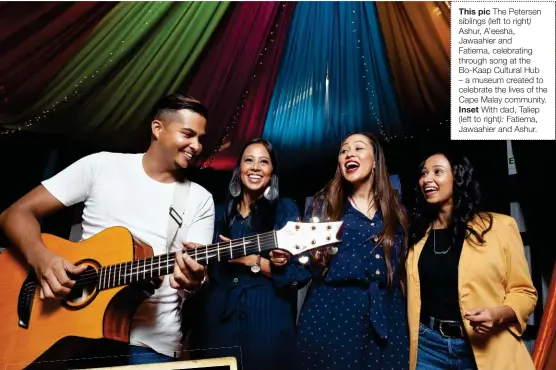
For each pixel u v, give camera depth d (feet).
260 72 6.52
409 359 4.30
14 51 6.09
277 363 4.71
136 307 4.17
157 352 4.17
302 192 5.97
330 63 6.42
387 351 4.24
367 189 4.86
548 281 5.16
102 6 6.22
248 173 5.28
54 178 4.52
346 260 4.46
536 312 5.12
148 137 6.31
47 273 3.97
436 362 4.25
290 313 4.87
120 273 3.97
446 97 5.96
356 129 6.18
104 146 6.24
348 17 6.41
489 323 3.83
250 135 6.38
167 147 4.49
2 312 4.19
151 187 4.50
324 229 3.87
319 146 6.20
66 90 6.24
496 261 4.21
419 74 6.15
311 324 4.42
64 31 6.20
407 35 6.23
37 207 4.43
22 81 6.12
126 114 6.33
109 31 6.31
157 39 6.42
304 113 6.36
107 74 6.33
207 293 4.96
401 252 4.57
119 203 4.42
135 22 6.35
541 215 5.30
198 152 4.65
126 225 4.39
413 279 4.47
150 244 4.35
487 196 5.35
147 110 6.37
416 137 5.90
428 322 4.33
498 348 4.06
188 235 4.55
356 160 4.86
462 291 4.22
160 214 4.43
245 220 5.22
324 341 4.32
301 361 4.39
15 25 6.05
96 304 3.98
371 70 6.32
